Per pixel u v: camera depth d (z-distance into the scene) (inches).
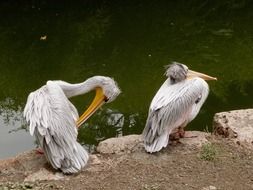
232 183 196.9
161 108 208.2
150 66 391.5
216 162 207.3
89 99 323.9
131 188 193.3
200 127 294.8
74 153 202.1
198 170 203.0
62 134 200.1
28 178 199.0
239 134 220.4
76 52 424.2
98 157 211.0
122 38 457.1
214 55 415.2
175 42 448.5
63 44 441.4
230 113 231.3
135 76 371.2
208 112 313.6
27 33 467.8
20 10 524.7
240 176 200.5
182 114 210.4
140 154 210.8
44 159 209.8
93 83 214.4
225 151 213.2
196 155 210.4
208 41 450.3
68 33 467.8
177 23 500.4
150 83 358.0
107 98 215.8
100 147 216.7
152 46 437.7
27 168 205.5
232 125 224.5
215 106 321.4
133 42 448.1
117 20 504.7
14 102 339.0
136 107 320.2
